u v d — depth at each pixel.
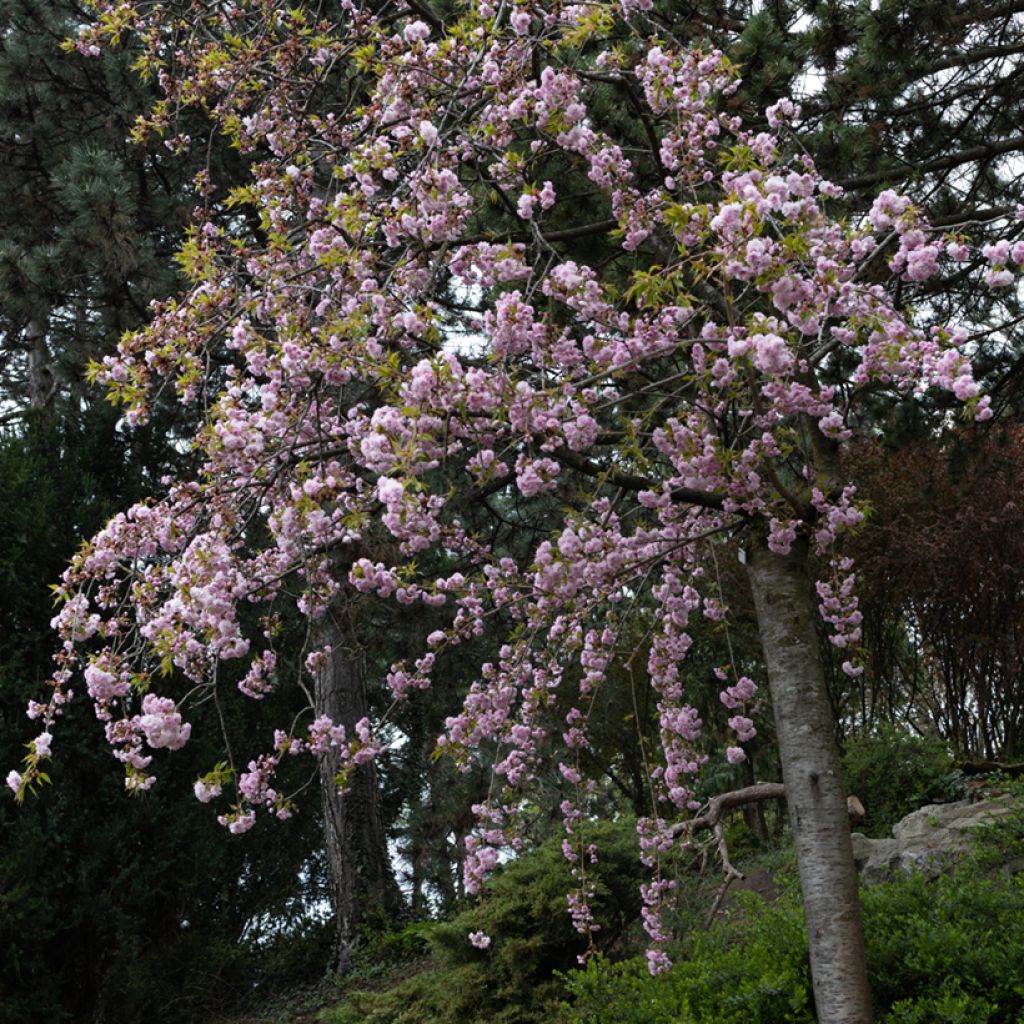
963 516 7.75
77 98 9.62
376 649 9.85
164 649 3.22
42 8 9.04
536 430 3.20
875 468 8.52
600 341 3.66
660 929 4.69
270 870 10.09
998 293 6.71
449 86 3.86
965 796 7.38
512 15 3.79
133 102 9.01
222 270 3.88
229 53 4.70
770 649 3.79
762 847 9.03
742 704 4.39
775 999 4.09
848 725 10.40
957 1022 3.58
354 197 3.49
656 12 6.03
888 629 9.19
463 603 4.61
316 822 10.59
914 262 3.14
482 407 3.09
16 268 8.25
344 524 3.57
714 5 6.34
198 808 8.84
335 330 3.19
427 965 9.21
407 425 2.96
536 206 5.61
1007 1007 3.71
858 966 3.43
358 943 9.91
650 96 4.10
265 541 5.80
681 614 4.48
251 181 9.48
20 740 7.79
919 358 3.24
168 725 3.23
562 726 9.27
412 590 4.40
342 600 8.02
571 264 3.58
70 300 9.90
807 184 3.46
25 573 8.12
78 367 9.47
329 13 5.91
